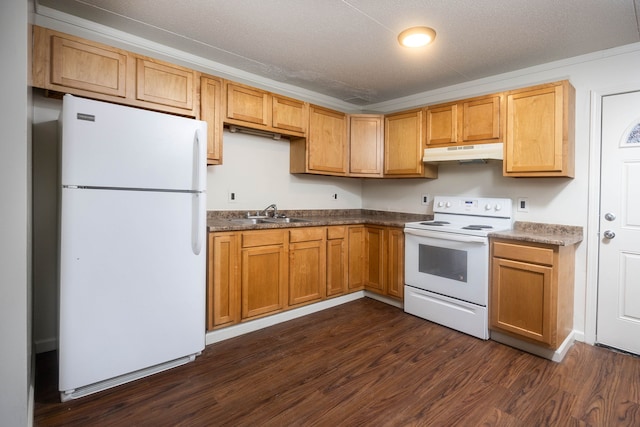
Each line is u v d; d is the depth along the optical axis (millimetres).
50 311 2301
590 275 2504
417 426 1596
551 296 2207
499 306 2480
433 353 2344
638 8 1950
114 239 1837
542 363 2213
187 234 2115
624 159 2369
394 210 3945
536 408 1732
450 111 3061
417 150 3340
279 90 3410
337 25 2252
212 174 3018
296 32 2367
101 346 1816
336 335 2639
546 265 2234
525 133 2562
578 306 2570
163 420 1622
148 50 2578
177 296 2088
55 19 2191
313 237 3072
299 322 2904
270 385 1935
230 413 1683
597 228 2479
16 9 1406
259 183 3350
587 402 1782
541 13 2031
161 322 2029
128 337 1906
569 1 1898
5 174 1411
